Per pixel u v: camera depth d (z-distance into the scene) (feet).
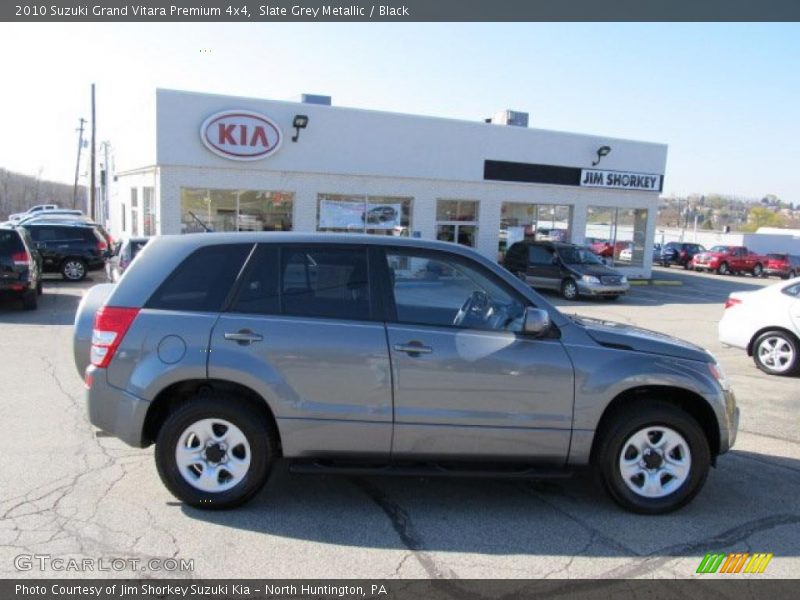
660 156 83.97
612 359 13.92
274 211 65.57
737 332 30.78
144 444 13.74
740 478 16.60
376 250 14.20
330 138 66.64
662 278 98.12
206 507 13.62
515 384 13.62
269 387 13.30
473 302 14.17
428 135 71.05
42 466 15.79
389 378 13.46
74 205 229.04
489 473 13.75
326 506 14.14
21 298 43.60
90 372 13.64
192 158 61.26
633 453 14.21
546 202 78.64
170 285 13.83
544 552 12.42
